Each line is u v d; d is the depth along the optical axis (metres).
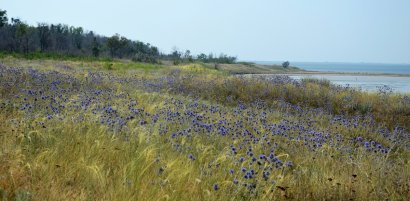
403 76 128.88
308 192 4.82
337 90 18.86
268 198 4.53
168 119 8.69
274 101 14.12
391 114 13.95
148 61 87.69
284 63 173.38
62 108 8.48
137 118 8.46
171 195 4.31
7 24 87.50
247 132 8.02
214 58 140.38
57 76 15.15
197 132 7.66
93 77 16.52
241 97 15.64
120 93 12.04
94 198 4.17
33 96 9.82
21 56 54.91
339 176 5.83
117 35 103.62
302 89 17.06
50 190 4.13
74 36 111.31
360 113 14.01
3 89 10.38
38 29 94.06
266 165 5.43
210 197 4.39
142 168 4.96
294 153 7.20
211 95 15.92
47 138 5.93
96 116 7.46
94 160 5.18
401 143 9.70
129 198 4.12
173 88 16.64
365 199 4.80
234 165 5.65
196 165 5.67
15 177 4.28
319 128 10.34
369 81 71.31
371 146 8.35
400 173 6.11
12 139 5.70
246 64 147.38
